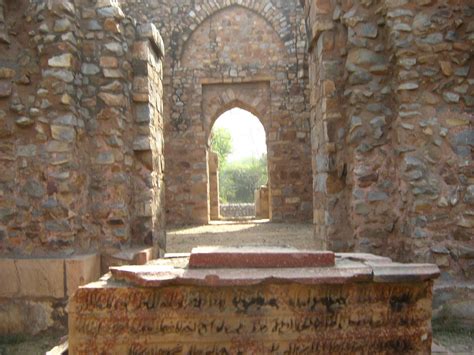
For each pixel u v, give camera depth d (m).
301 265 2.61
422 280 2.56
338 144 4.76
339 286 2.58
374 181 4.45
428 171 4.11
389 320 2.61
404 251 4.23
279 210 11.55
